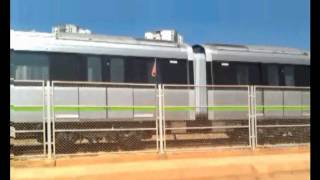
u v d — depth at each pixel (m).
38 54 16.30
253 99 15.48
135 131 16.22
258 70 20.05
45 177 10.68
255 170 12.64
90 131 14.41
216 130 16.89
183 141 16.61
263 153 14.76
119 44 17.73
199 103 18.53
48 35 16.67
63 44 16.73
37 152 13.30
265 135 18.00
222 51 19.48
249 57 19.95
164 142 13.68
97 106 16.34
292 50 21.11
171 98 18.06
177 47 18.77
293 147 15.47
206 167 12.14
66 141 15.22
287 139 18.30
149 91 17.42
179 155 13.36
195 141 16.61
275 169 12.87
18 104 15.02
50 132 12.59
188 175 11.83
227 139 16.78
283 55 20.73
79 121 15.95
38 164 11.68
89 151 15.32
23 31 16.42
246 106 18.95
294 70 20.86
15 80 14.52
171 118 17.27
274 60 20.47
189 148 14.23
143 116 17.02
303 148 15.44
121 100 17.02
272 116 19.52
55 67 16.45
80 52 16.95
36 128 14.98
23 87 15.26
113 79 17.33
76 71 16.75
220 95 18.92
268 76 20.22
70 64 16.72
